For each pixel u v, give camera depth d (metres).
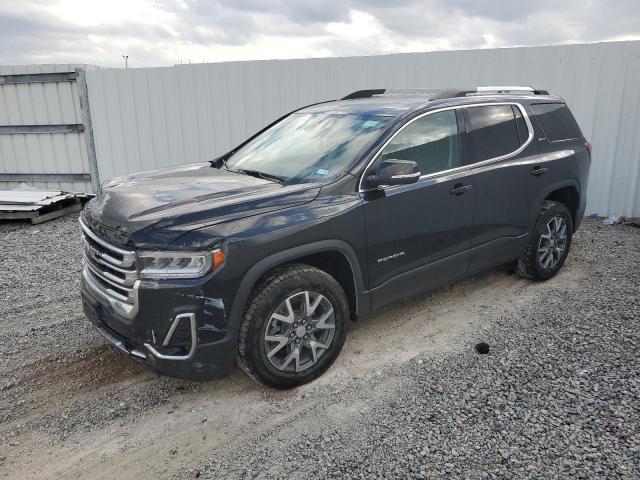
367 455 2.96
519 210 4.95
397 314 4.81
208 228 3.18
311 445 3.07
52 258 6.85
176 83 9.64
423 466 2.85
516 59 8.16
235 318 3.25
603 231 7.44
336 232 3.61
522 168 4.90
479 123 4.69
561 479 2.72
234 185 3.82
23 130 10.48
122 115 10.03
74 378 3.87
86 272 3.83
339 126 4.37
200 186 3.81
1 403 3.57
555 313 4.71
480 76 8.37
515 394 3.48
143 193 3.68
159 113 9.87
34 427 3.32
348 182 3.76
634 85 7.70
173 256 3.11
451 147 4.43
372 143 3.95
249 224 3.29
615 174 8.11
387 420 3.26
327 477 2.80
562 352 4.01
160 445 3.13
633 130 7.85
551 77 8.06
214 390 3.68
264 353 3.40
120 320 3.31
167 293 3.11
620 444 2.96
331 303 3.66
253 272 3.27
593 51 7.77
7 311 5.14
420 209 4.10
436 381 3.68
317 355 3.68
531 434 3.07
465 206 4.43
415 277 4.21
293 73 9.09
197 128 9.77
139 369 3.97
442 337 4.35
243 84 9.34
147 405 3.53
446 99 4.55
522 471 2.79
